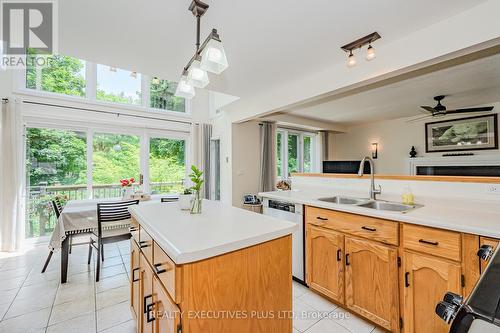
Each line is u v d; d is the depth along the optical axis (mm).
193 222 1293
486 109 3688
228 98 4188
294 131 5906
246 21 1700
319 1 1495
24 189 3494
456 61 2332
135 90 4578
